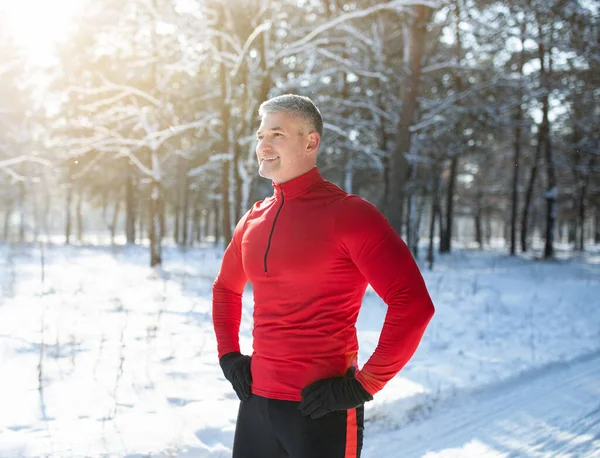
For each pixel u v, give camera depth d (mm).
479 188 37781
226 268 2109
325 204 1797
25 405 3932
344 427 1758
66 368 4871
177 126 12305
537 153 26250
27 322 6703
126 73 13000
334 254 1738
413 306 1656
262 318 1836
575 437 4137
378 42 13867
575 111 21109
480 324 8188
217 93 12914
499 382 5289
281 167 1848
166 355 5480
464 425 4324
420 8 13969
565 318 8938
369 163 16781
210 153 17297
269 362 1801
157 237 14070
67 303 8125
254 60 12172
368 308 9102
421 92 17656
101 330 6457
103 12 11930
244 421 1881
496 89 16766
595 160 27125
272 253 1796
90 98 12930
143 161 18719
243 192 11461
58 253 19344
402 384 4902
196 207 36438
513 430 4246
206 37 11492
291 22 13141
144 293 9523
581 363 6215
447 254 27047
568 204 40938
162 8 11766
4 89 17234
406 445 3943
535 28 17047
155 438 3457
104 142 12562
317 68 13633
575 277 15805
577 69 18188
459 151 17594
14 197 32469
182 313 7750
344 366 1786
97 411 3895
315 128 1879
